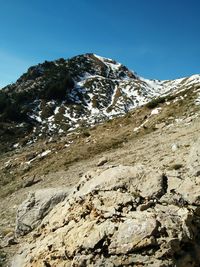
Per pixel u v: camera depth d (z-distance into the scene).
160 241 13.05
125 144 45.44
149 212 14.30
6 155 75.00
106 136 52.25
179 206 15.06
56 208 18.33
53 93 144.50
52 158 52.28
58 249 14.53
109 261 13.13
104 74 183.25
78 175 37.94
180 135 37.69
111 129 54.72
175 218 14.04
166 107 52.88
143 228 13.39
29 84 158.62
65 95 146.00
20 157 61.19
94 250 13.52
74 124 119.06
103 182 16.77
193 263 13.26
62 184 36.62
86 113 133.00
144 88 167.12
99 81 166.38
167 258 12.73
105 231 13.81
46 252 14.81
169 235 13.29
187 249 13.45
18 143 101.38
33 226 22.73
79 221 15.31
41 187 38.53
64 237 14.92
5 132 108.88
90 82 163.62
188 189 15.90
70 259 13.90
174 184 16.39
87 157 46.38
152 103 57.06
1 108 130.38
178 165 22.22
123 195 15.48
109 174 17.22
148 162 30.11
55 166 47.47
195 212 14.77
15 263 16.34
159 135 42.16
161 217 13.93
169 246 12.91
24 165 55.56
